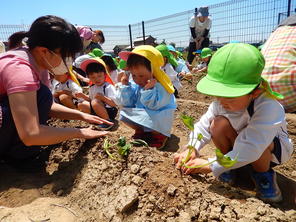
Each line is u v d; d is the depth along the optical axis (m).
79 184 1.93
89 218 1.62
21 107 1.73
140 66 2.75
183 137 3.35
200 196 1.60
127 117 2.89
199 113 4.21
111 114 3.71
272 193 1.81
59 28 1.78
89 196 1.79
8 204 1.74
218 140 1.99
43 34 1.77
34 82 1.80
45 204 1.76
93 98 3.79
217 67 1.60
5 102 1.90
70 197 1.84
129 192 1.65
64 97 3.92
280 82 3.26
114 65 5.14
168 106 2.93
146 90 2.78
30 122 1.75
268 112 1.69
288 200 1.89
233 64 1.54
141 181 1.73
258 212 1.46
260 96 1.72
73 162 2.19
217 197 1.59
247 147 1.69
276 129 1.71
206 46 8.99
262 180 1.84
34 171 2.18
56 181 2.03
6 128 1.92
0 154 2.14
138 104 2.96
